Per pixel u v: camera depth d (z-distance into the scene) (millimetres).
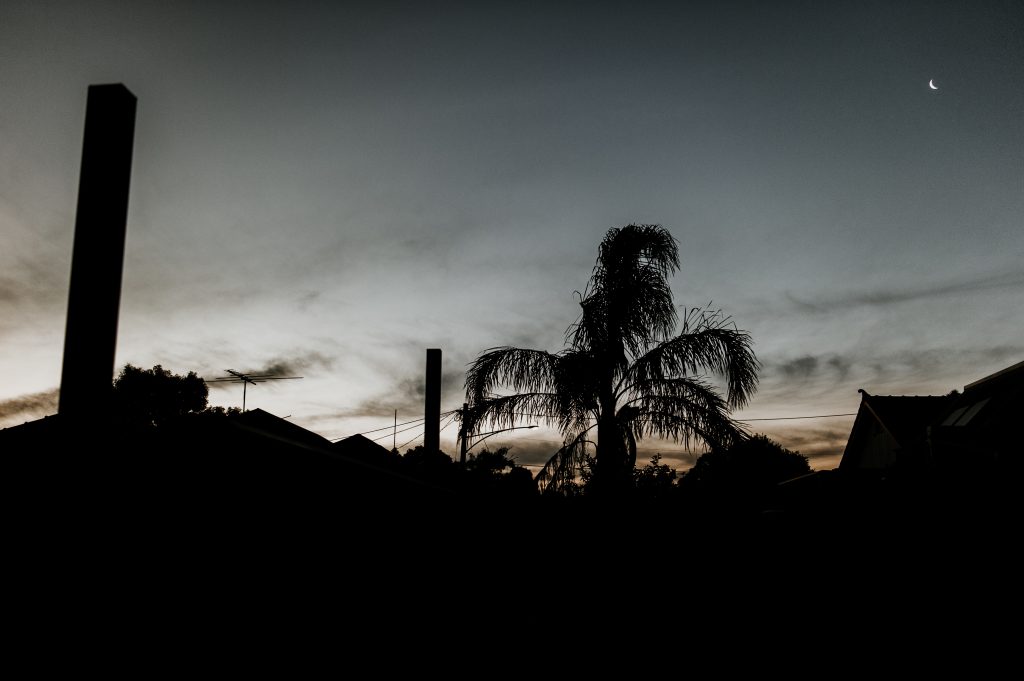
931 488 10211
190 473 5676
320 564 6930
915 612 8328
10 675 4609
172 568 5371
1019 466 10000
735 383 11805
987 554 8500
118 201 5469
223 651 5445
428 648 8180
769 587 10711
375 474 7855
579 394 12312
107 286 5270
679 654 8328
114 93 5625
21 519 5031
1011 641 7148
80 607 4945
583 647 8711
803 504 13484
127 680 4879
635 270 12891
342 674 6719
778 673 7309
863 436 24781
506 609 10734
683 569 11820
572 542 12367
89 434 5066
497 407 12711
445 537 11617
